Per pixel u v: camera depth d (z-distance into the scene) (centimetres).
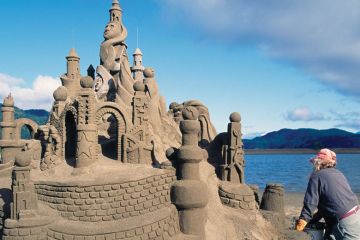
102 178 1282
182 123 1423
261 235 1555
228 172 1761
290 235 1645
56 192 1259
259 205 1858
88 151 1391
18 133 1903
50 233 1175
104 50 2139
